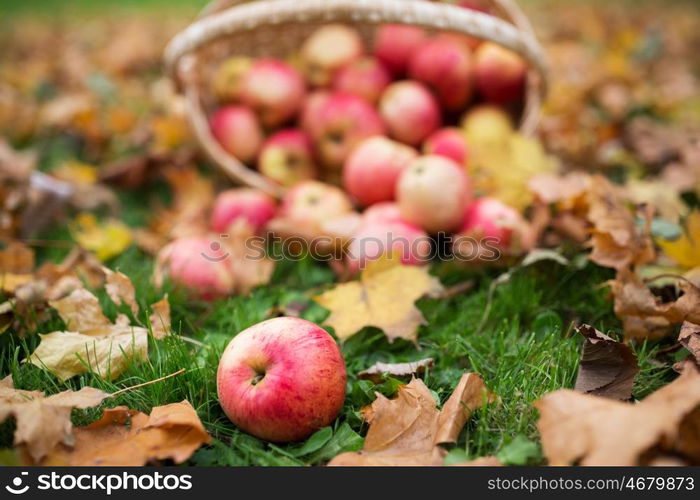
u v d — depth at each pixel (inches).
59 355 50.7
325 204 59.4
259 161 63.5
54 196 60.4
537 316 53.2
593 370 49.5
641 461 46.6
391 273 53.4
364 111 61.7
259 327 49.3
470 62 62.7
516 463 47.6
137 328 51.8
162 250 56.4
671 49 95.4
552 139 67.3
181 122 68.6
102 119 72.6
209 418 49.7
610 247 53.2
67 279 54.2
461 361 52.0
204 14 62.1
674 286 52.9
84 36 121.0
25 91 78.2
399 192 57.4
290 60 66.4
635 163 64.7
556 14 126.9
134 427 48.6
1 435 48.9
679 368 49.5
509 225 55.6
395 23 56.2
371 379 50.9
